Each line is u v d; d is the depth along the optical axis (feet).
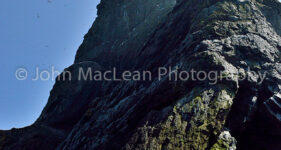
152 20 201.16
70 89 168.35
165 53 116.06
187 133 70.64
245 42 94.38
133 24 210.59
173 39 121.19
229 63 87.35
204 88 80.74
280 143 75.77
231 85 80.12
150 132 74.38
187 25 119.96
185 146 68.03
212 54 87.61
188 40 102.58
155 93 90.38
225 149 68.03
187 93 82.12
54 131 147.43
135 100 98.22
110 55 191.01
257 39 96.43
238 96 82.84
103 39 212.23
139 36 182.80
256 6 116.26
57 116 159.22
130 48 176.86
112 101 114.93
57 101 165.07
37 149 134.31
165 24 137.39
